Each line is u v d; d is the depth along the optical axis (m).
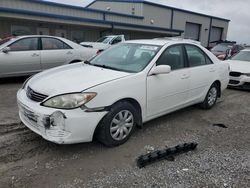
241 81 8.05
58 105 3.19
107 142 3.60
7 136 3.92
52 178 2.95
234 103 6.55
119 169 3.19
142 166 3.26
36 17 17.73
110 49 4.95
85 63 4.65
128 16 25.52
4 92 6.64
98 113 3.36
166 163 3.38
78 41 21.70
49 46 8.16
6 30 17.52
